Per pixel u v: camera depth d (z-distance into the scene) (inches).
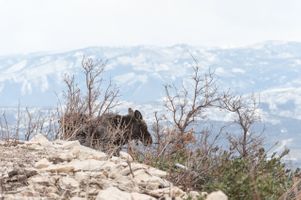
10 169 720.3
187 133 1008.2
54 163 830.5
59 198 641.6
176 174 812.6
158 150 971.9
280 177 868.0
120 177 744.3
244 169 856.3
